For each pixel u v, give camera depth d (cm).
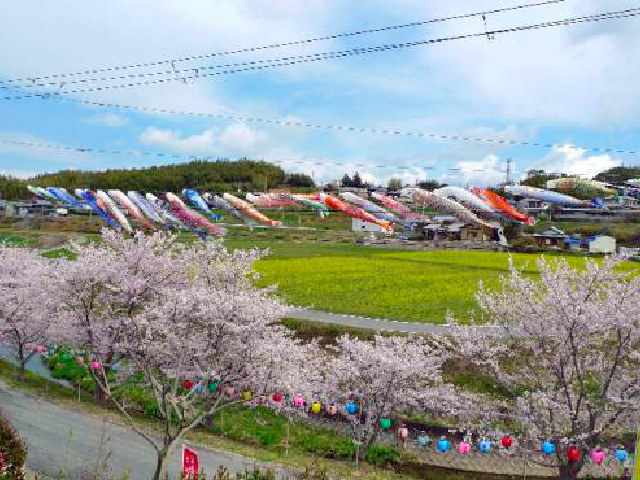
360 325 3098
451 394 2183
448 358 2622
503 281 2344
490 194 6844
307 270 5138
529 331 1997
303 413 2353
